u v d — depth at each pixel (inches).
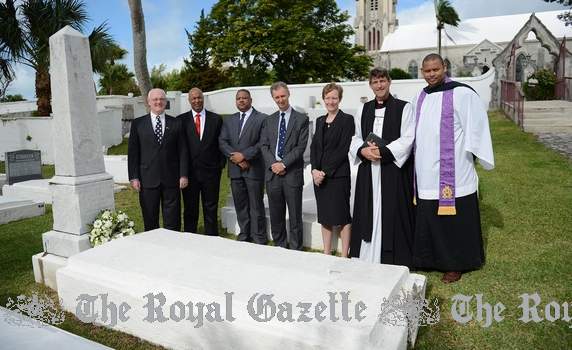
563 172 297.7
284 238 188.4
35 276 166.4
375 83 159.5
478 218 154.2
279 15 1306.6
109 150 559.2
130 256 129.6
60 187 162.7
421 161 154.1
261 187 190.7
